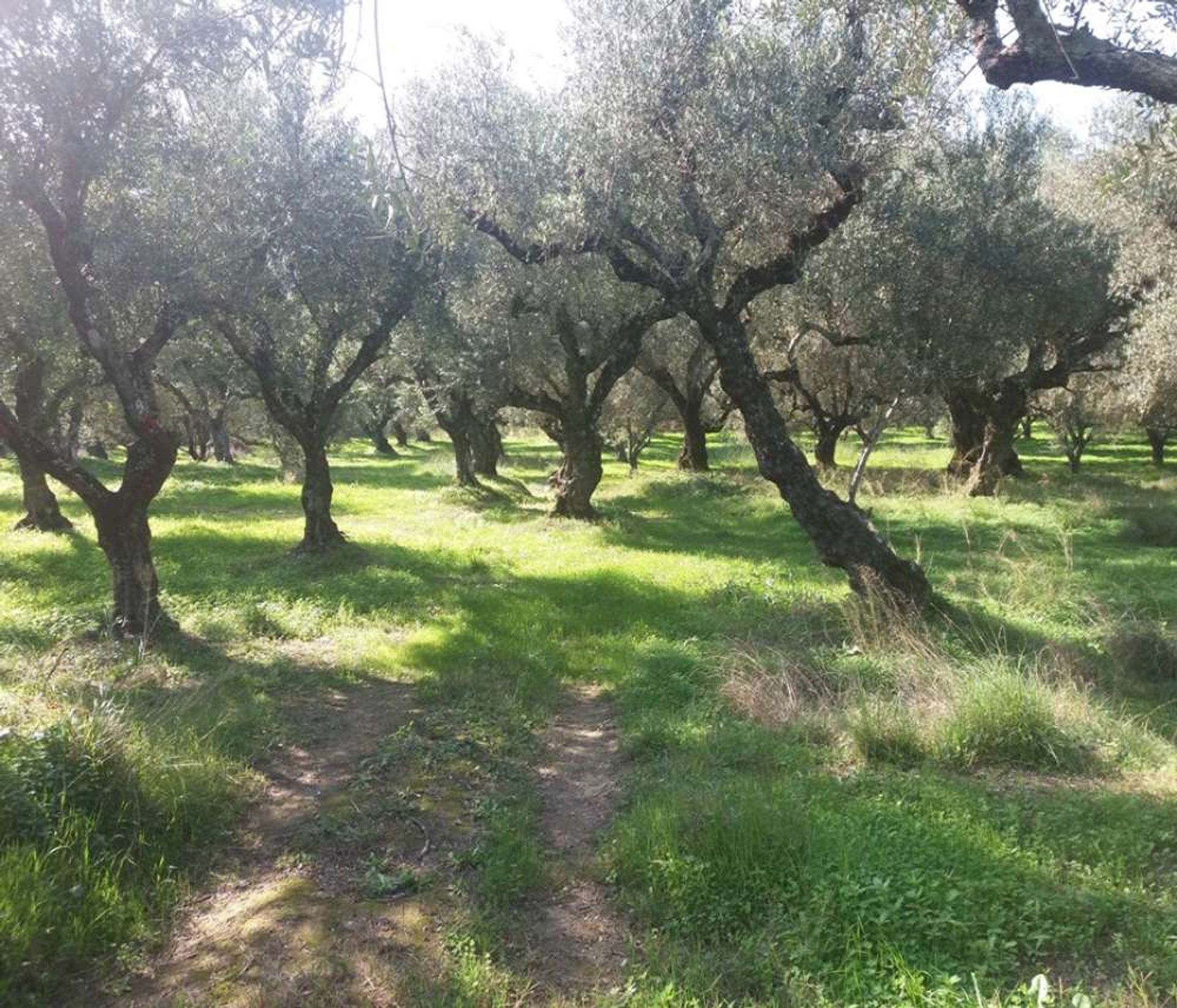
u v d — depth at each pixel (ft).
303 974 11.74
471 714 22.94
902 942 11.29
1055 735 18.85
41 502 56.49
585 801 18.03
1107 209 58.80
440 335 49.60
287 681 26.48
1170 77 13.43
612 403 92.38
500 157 30.50
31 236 28.94
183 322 31.27
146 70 24.75
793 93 26.30
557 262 45.42
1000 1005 10.02
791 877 13.11
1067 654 26.07
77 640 29.60
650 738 20.63
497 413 92.12
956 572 39.60
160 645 29.35
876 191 38.83
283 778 19.24
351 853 15.40
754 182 26.99
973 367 54.29
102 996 11.49
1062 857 13.57
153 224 28.58
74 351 41.73
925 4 20.15
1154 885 12.84
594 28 28.35
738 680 23.59
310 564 44.47
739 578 39.83
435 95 32.07
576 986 11.57
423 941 12.52
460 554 48.26
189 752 18.12
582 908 13.56
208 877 14.78
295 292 39.37
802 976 10.91
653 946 12.07
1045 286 51.49
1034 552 46.85
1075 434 100.68
